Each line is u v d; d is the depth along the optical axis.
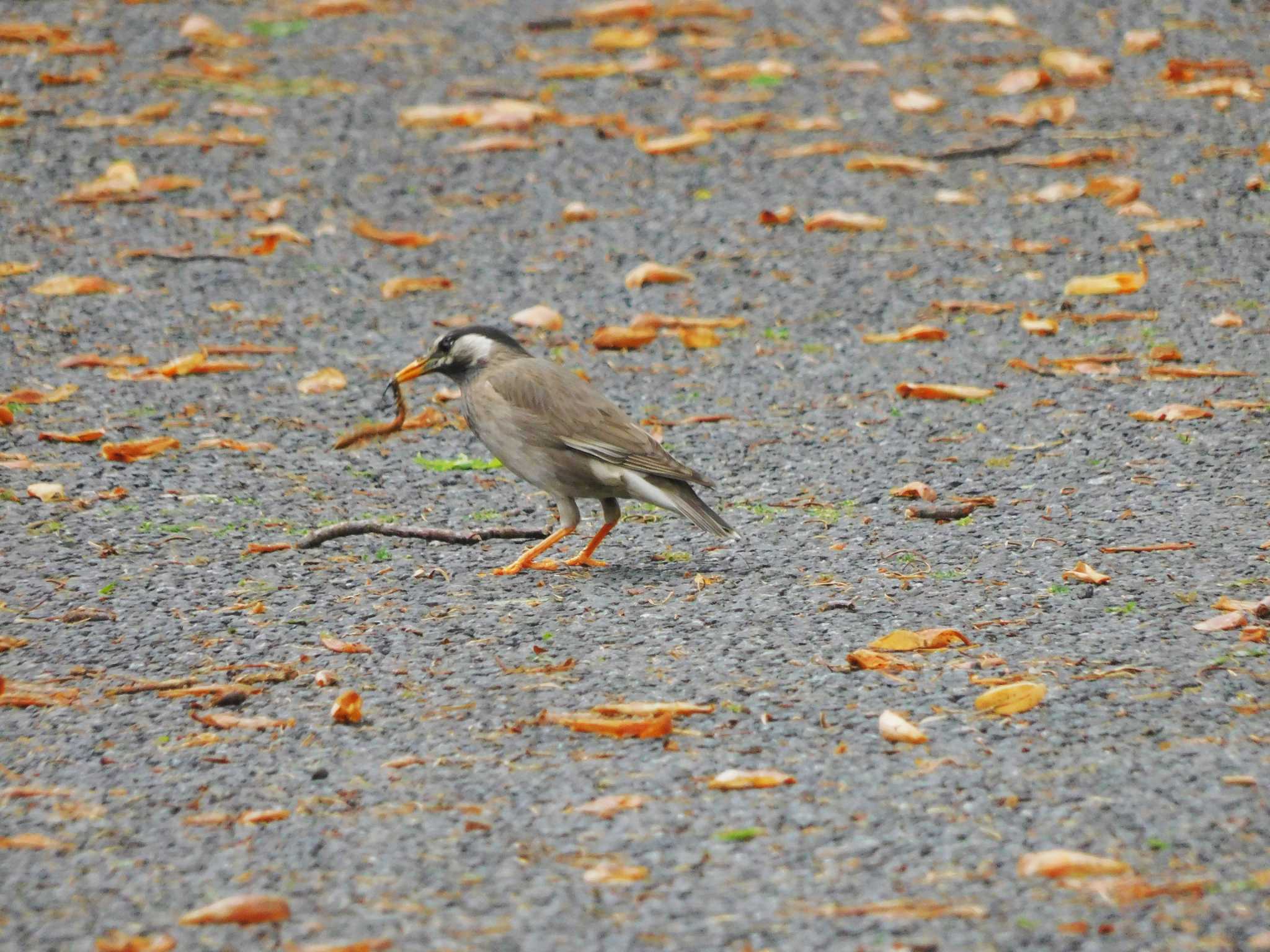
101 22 24.02
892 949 6.20
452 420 14.26
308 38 23.95
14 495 12.12
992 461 12.88
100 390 14.38
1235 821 7.12
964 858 6.89
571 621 9.90
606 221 18.39
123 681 9.12
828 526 11.70
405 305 16.50
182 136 20.16
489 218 18.56
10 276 16.75
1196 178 18.67
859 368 14.95
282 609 10.19
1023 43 23.08
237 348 15.35
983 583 10.37
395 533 11.53
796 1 25.34
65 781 7.95
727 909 6.55
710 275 17.08
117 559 11.02
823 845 7.05
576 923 6.47
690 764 7.87
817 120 20.75
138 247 17.58
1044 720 8.23
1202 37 22.72
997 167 19.39
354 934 6.44
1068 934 6.26
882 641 9.26
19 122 20.38
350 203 18.78
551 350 15.52
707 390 14.62
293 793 7.74
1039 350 15.11
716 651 9.31
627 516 12.42
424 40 23.92
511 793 7.64
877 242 17.69
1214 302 15.82
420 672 9.15
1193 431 13.16
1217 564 10.50
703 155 20.08
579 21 24.58
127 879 6.95
